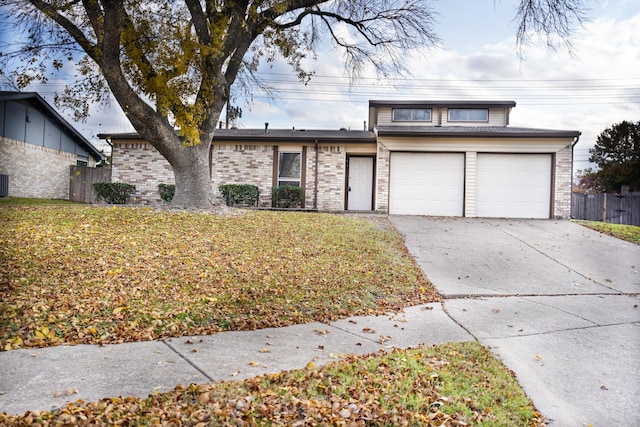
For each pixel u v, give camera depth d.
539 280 9.16
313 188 18.11
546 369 4.81
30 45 11.81
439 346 5.36
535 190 16.97
